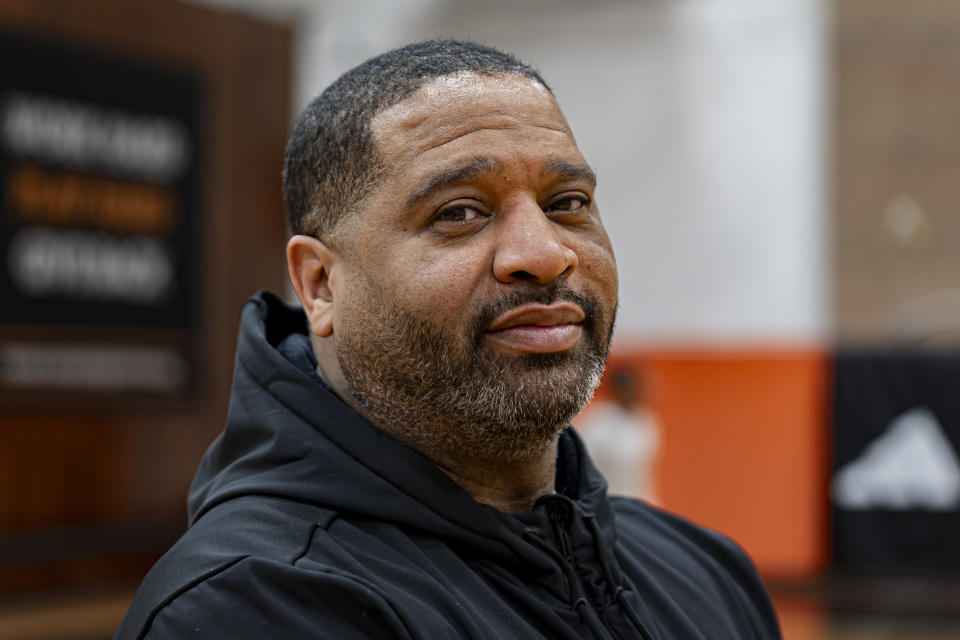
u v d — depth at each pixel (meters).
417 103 1.17
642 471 5.60
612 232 10.81
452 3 11.08
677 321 10.61
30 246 6.25
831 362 7.01
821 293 10.34
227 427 1.27
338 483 1.15
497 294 1.13
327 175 1.22
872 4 10.37
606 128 10.84
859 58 10.39
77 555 6.44
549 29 10.94
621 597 1.23
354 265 1.18
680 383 7.28
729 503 7.14
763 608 1.50
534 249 1.12
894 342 10.05
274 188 7.76
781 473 7.07
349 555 1.08
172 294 7.01
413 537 1.15
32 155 6.27
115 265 6.68
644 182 10.73
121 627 1.10
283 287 7.82
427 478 1.17
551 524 1.25
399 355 1.15
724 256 10.52
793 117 10.45
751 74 10.54
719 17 10.59
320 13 11.12
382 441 1.18
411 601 1.04
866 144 10.34
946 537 6.73
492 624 1.09
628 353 7.41
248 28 7.62
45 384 6.31
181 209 7.10
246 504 1.15
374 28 11.16
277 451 1.19
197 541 1.11
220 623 1.01
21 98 6.23
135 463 6.79
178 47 7.16
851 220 10.34
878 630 6.06
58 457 6.42
